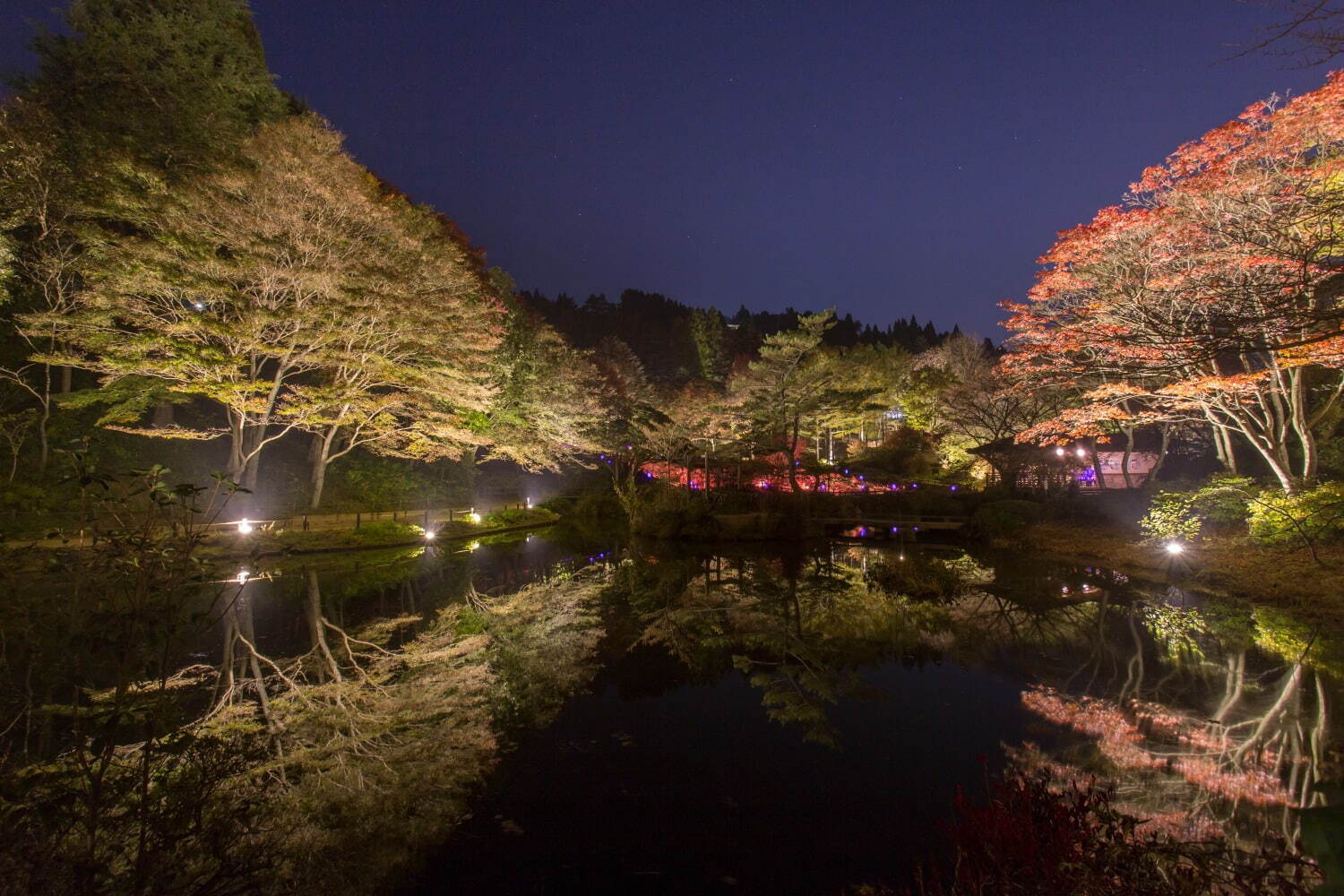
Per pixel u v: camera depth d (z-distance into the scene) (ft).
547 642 40.19
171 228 58.08
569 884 17.08
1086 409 60.85
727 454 106.22
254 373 70.13
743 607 50.19
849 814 20.52
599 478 150.20
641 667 35.73
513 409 108.68
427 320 71.82
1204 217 43.60
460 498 116.98
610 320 309.22
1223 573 49.80
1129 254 49.42
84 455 12.32
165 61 77.10
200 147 71.72
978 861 10.35
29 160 60.70
